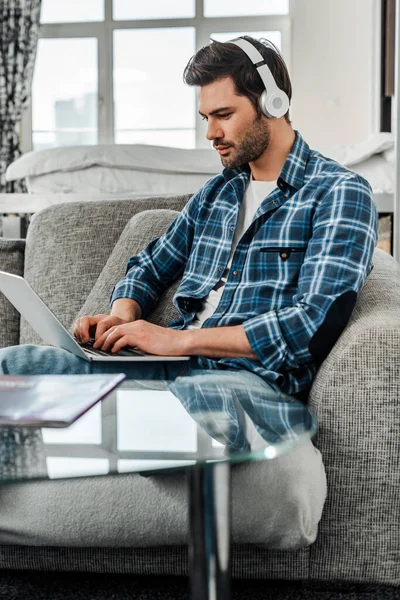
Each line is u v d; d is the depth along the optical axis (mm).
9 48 5648
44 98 6090
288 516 1091
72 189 3742
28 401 881
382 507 1168
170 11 5945
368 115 5836
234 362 1321
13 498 1152
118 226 1950
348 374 1163
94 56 6027
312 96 5895
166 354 1311
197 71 1486
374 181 3479
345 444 1164
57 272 1903
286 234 1417
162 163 3699
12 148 5703
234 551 1203
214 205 1582
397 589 1274
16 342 1937
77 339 1485
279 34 5906
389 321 1188
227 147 1497
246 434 814
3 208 3691
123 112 6082
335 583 1266
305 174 1470
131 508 1109
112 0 5957
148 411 920
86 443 782
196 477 853
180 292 1550
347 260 1306
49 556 1242
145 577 1338
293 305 1326
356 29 5801
